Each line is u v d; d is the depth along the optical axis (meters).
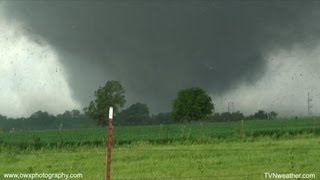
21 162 97.75
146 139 159.00
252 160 90.88
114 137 172.38
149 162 92.06
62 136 188.88
